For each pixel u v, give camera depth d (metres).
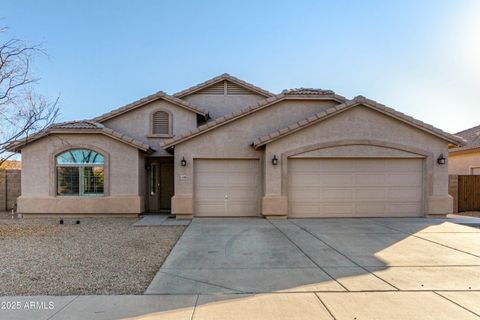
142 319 4.95
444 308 5.32
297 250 9.05
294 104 15.76
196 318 4.98
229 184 15.21
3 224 13.84
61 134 15.66
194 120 18.11
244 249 9.20
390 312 5.19
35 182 15.66
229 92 19.48
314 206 14.76
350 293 5.96
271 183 14.43
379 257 8.32
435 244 9.68
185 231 11.86
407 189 14.95
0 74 12.88
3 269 7.41
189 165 14.95
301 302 5.57
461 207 18.11
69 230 12.31
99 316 5.05
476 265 7.62
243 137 15.20
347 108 14.51
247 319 4.95
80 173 15.80
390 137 14.71
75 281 6.64
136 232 11.80
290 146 14.49
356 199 14.84
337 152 14.57
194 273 7.13
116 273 7.16
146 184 17.52
